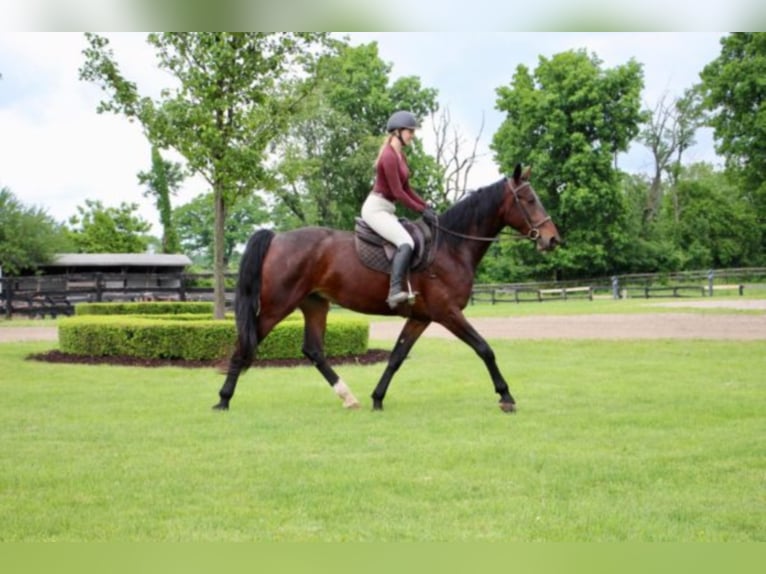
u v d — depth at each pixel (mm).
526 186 7887
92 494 4898
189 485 5078
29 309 28578
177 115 13391
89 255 44000
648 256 52875
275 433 6734
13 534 4172
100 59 13289
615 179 47156
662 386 9367
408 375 10711
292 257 7688
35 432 6836
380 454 5887
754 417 7379
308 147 47500
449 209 7918
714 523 4309
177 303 22438
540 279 51406
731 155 41906
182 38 13500
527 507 4578
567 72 47719
